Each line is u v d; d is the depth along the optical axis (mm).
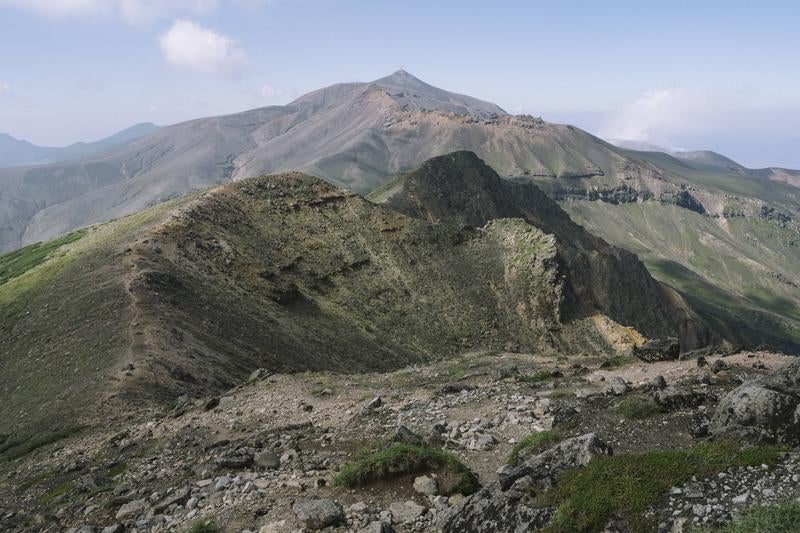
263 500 14453
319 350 74875
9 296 70812
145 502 16656
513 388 25781
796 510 8977
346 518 12891
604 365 29625
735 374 21797
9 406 43406
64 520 16984
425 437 18750
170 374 43969
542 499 11453
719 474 10672
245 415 28031
